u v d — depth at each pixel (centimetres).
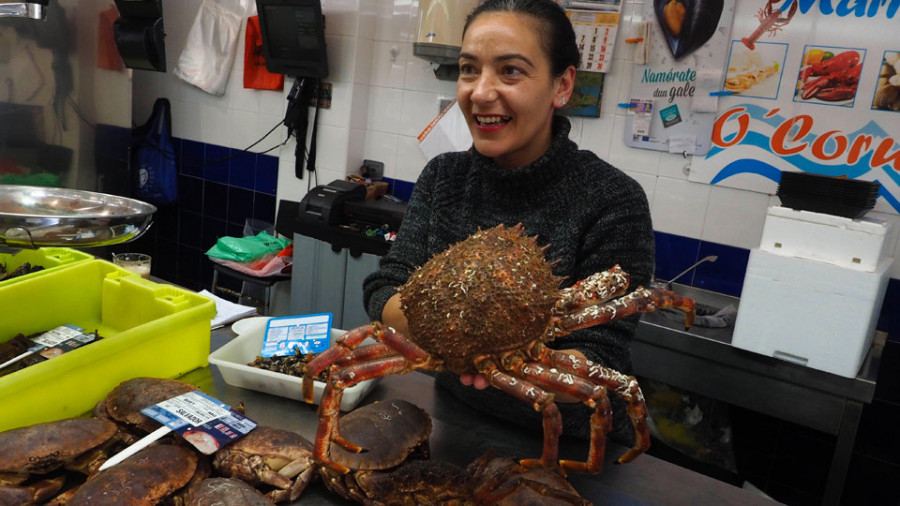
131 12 350
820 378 218
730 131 278
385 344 100
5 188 133
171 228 474
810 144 263
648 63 290
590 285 104
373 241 318
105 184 392
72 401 129
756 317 225
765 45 265
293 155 390
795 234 217
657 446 271
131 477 100
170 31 442
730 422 270
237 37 407
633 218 128
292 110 374
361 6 347
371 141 377
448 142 342
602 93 303
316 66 351
